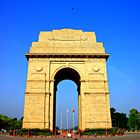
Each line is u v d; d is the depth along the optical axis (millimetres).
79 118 91375
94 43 88562
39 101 82125
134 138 63344
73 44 88250
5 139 60781
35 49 86938
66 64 86250
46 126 79875
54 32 89750
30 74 84688
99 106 82062
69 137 73875
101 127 79750
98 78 84875
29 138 66500
